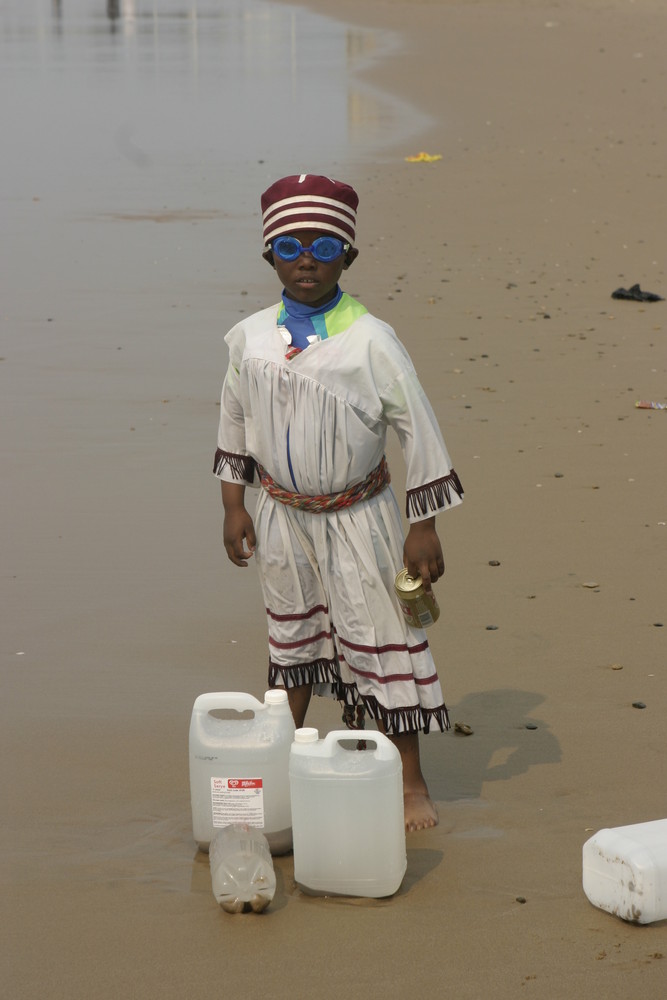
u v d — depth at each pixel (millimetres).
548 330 18531
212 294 20844
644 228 25375
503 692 8555
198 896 6242
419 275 21938
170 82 53375
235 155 36000
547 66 54062
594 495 12336
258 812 6535
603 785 7332
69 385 16109
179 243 24719
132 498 12359
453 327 18688
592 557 10875
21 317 19391
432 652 9180
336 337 6754
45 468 13188
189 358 17297
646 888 5840
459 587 10320
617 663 8922
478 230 25578
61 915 6070
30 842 6750
